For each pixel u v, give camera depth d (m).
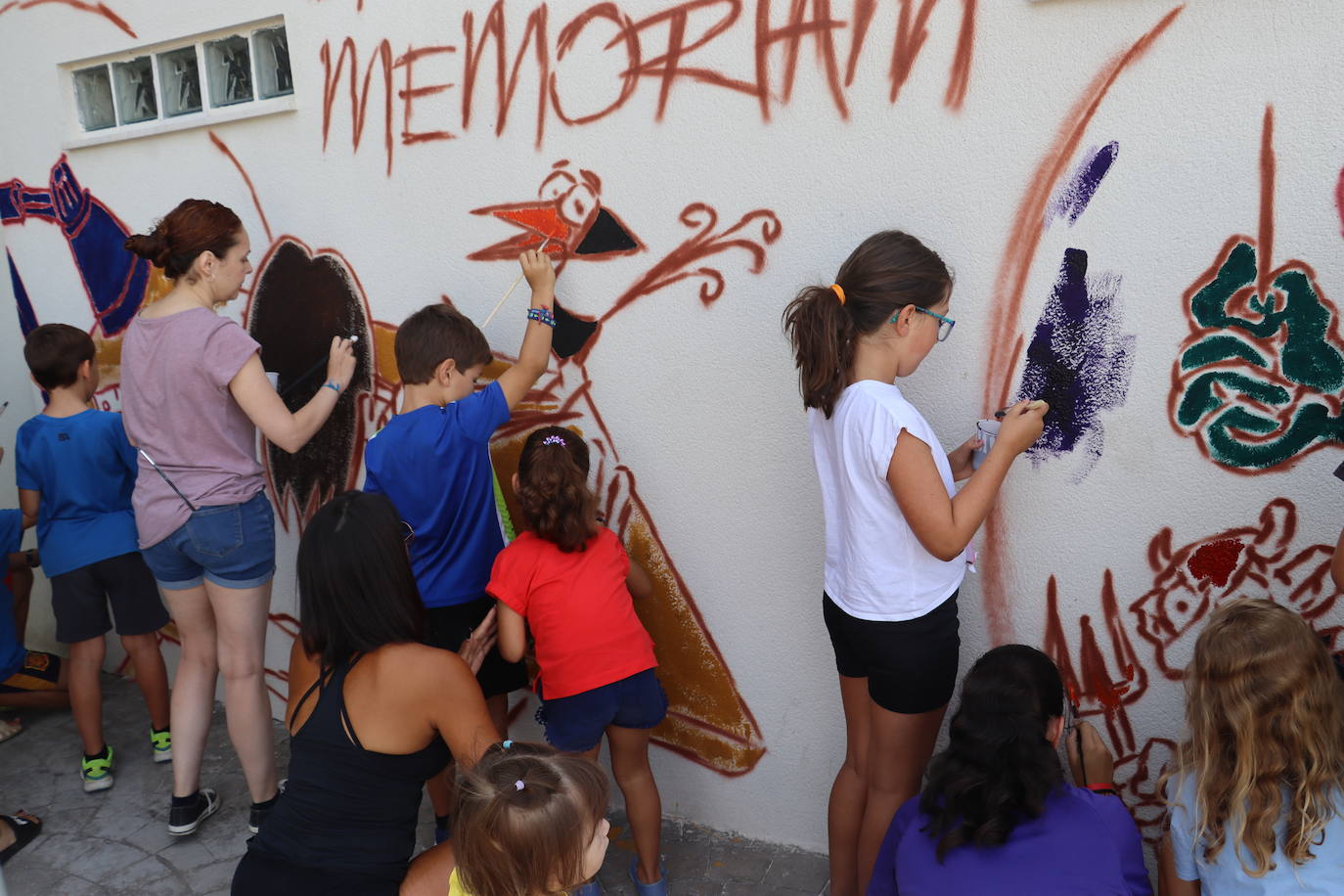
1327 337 2.03
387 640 1.98
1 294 4.17
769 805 2.97
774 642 2.83
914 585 2.15
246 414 2.93
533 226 2.90
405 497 2.70
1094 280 2.22
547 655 2.55
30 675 3.95
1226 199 2.07
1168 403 2.21
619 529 3.00
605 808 1.79
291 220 3.37
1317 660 1.76
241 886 1.97
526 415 3.06
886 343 2.13
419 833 3.16
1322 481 2.10
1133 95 2.10
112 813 3.35
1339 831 1.75
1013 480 2.41
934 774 1.91
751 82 2.49
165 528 2.90
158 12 3.44
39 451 3.36
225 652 3.02
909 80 2.31
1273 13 1.96
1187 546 2.26
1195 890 1.95
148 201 3.68
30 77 3.84
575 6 2.68
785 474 2.69
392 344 3.26
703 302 2.69
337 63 3.12
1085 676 2.43
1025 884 1.75
